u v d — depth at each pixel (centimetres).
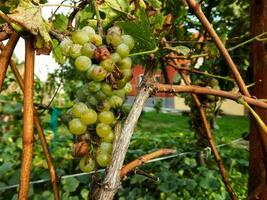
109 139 24
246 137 81
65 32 25
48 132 115
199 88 27
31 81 23
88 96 25
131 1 31
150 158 25
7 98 119
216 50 35
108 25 30
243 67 67
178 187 98
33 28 22
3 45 25
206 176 101
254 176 37
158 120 324
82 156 24
